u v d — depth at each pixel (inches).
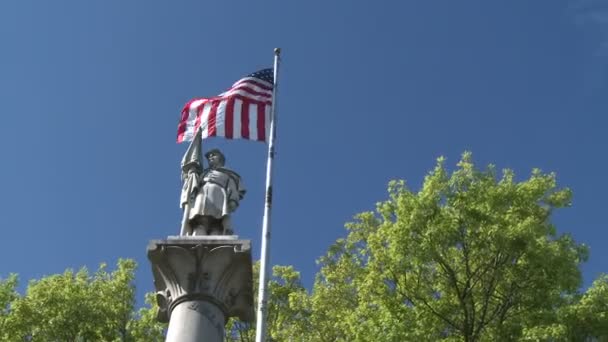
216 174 654.5
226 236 592.4
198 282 573.0
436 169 937.5
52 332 1058.1
